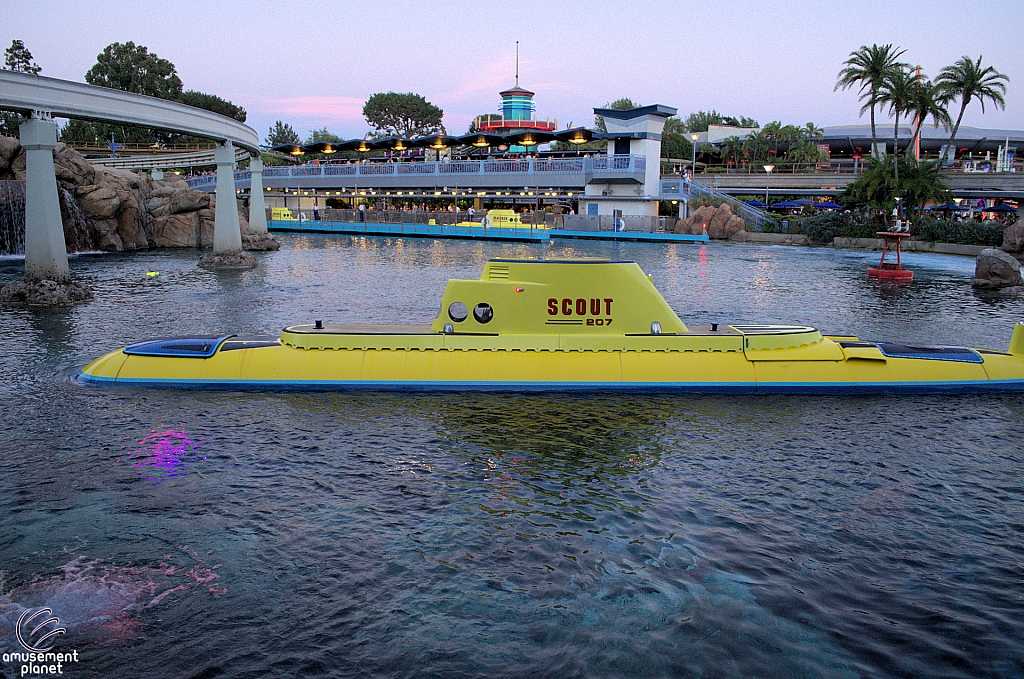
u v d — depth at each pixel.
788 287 38.00
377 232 82.56
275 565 9.49
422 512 10.99
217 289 35.88
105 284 36.66
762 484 12.12
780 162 96.25
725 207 73.06
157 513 10.88
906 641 8.07
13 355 20.55
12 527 10.40
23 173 49.78
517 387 16.80
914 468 12.86
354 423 14.84
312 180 91.50
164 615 8.41
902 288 37.66
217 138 44.34
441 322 17.69
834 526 10.69
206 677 7.43
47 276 30.39
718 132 117.62
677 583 9.14
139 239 57.38
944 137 105.06
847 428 14.82
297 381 16.91
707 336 17.36
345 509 11.07
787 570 9.48
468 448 13.59
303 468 12.60
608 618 8.43
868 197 63.34
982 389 17.17
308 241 72.88
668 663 7.70
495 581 9.16
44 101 29.16
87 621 8.28
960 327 27.00
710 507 11.26
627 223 72.62
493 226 73.19
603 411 15.66
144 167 93.25
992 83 62.44
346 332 17.66
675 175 90.44
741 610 8.59
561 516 10.90
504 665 7.66
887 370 17.25
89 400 16.17
